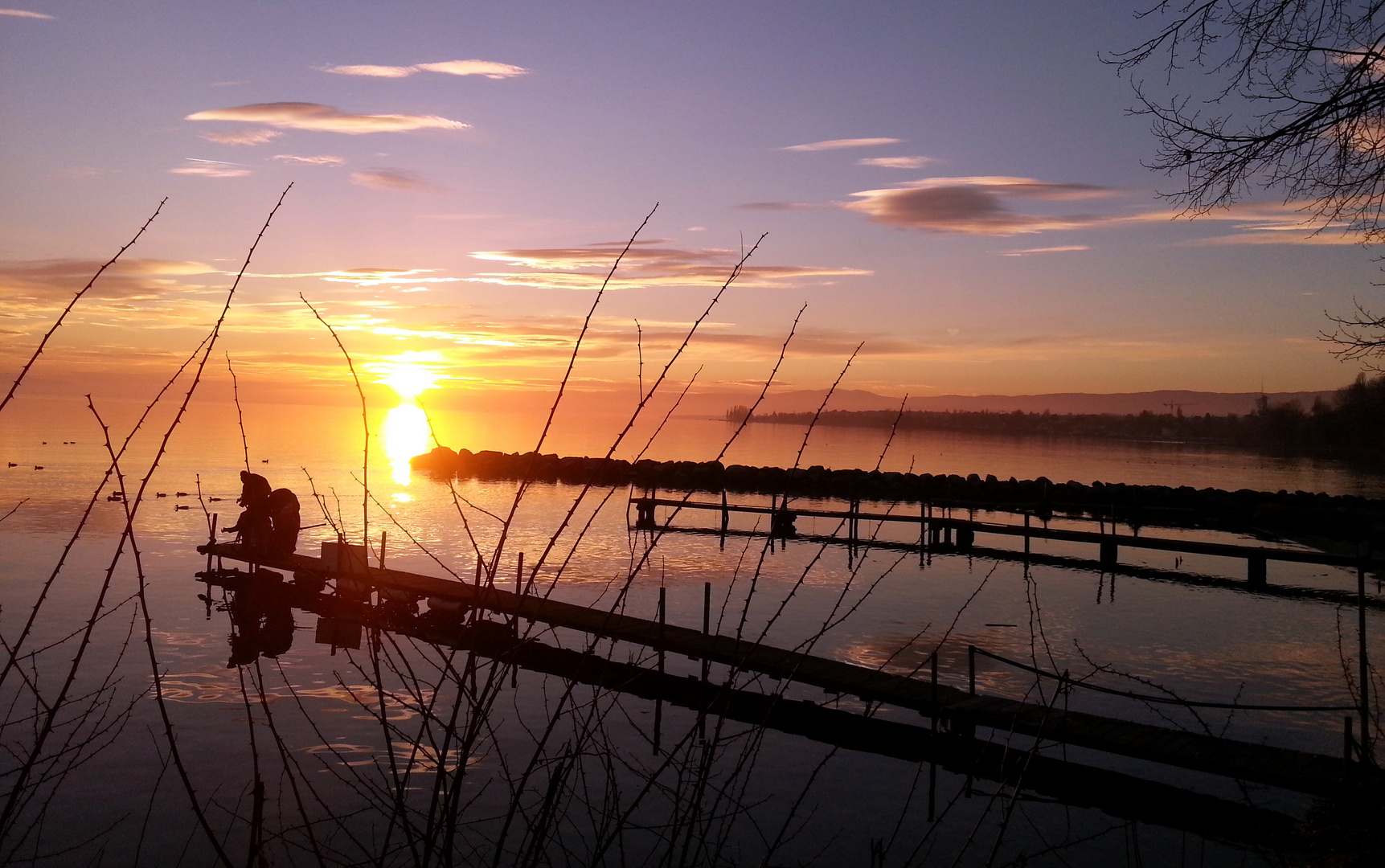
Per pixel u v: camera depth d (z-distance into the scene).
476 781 8.30
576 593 18.66
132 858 6.89
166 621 15.23
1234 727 11.48
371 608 3.02
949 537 31.28
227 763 9.03
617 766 8.97
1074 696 12.73
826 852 7.66
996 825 8.47
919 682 10.94
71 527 26.44
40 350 2.69
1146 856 7.75
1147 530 38.03
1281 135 5.02
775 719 11.27
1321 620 19.23
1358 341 5.95
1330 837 6.86
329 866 6.20
